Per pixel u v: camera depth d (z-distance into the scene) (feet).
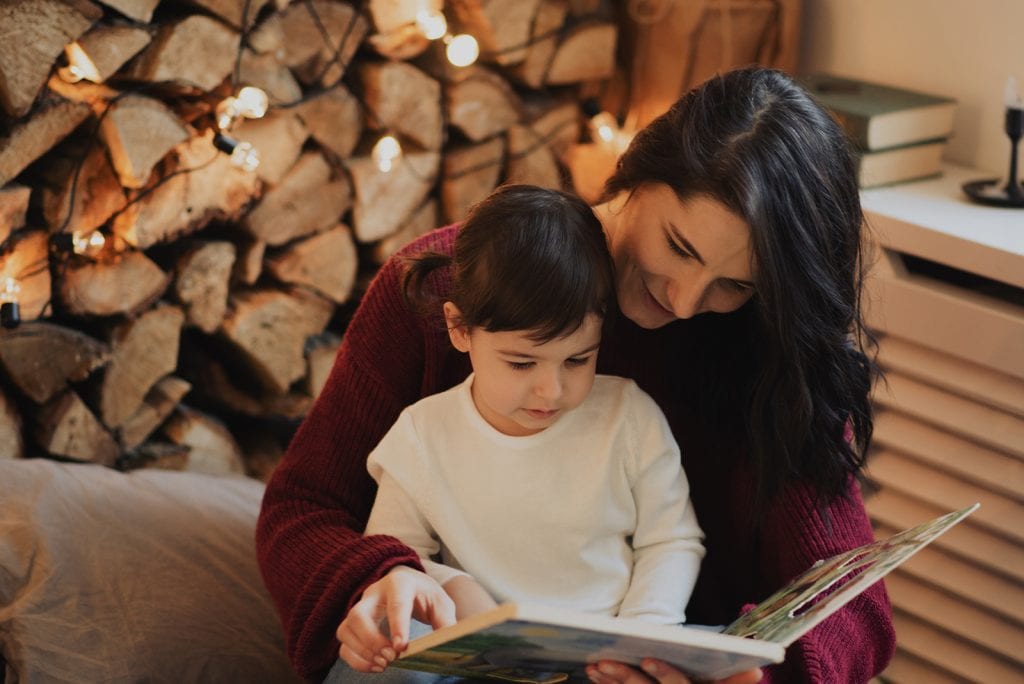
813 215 3.28
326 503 3.88
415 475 3.64
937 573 5.10
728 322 3.79
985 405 4.86
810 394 3.58
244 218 5.52
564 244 3.28
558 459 3.61
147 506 4.62
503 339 3.31
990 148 5.78
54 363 5.00
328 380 4.08
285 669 4.22
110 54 4.75
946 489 5.06
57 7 4.53
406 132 5.92
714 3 6.26
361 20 5.59
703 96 3.37
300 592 3.55
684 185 3.20
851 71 6.36
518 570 3.64
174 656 4.08
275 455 6.08
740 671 3.00
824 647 3.49
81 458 5.24
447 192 6.23
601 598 3.63
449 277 3.86
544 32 6.17
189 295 5.38
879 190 5.43
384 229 6.03
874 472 5.26
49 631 3.99
